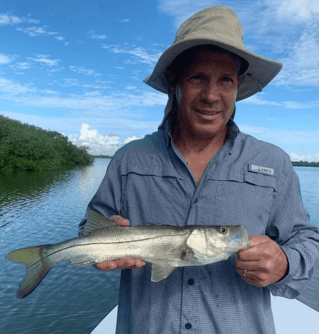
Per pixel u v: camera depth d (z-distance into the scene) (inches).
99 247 23.9
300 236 22.3
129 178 24.6
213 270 21.4
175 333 20.8
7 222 241.8
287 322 45.7
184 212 22.8
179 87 23.4
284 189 22.8
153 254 22.2
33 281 25.0
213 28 21.2
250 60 23.1
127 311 23.3
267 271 18.5
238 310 20.8
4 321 106.3
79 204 326.6
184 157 24.3
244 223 21.7
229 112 22.5
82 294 129.6
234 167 22.6
